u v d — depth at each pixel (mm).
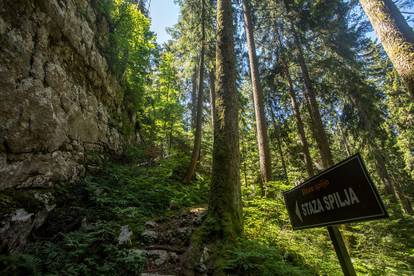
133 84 12312
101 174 7344
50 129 5367
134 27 11328
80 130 6895
